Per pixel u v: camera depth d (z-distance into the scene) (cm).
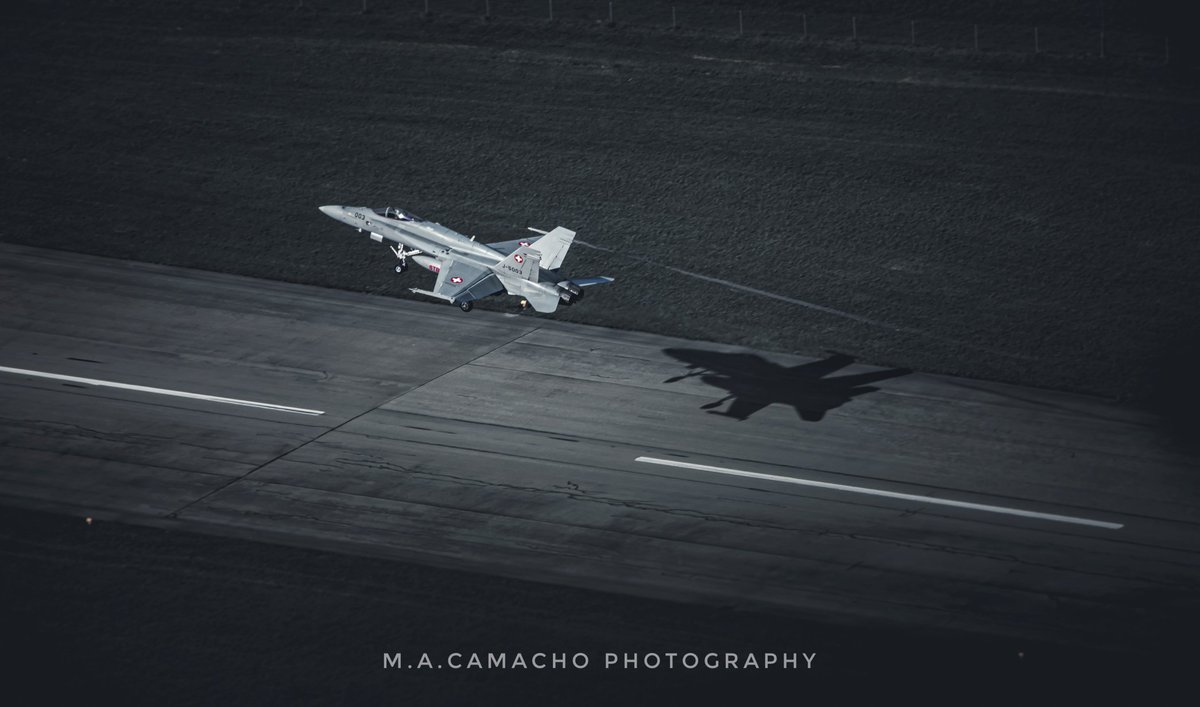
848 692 7088
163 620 7488
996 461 9369
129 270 11688
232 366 10281
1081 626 7612
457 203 13162
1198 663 7306
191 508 8481
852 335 11150
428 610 7662
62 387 9831
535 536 8369
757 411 9938
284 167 13600
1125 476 9206
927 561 8206
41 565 7869
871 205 13350
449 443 9375
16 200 12688
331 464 9044
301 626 7494
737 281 11981
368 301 11394
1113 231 12962
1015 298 11819
